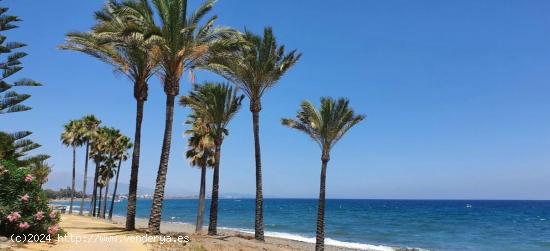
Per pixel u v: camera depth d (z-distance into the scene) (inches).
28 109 940.0
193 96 1087.0
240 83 1003.9
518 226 2785.4
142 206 7037.4
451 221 3181.6
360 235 2075.5
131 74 796.6
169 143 765.9
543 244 1797.5
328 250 1354.6
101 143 2375.7
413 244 1728.6
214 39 780.0
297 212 4549.7
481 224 2918.3
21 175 517.7
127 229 778.2
